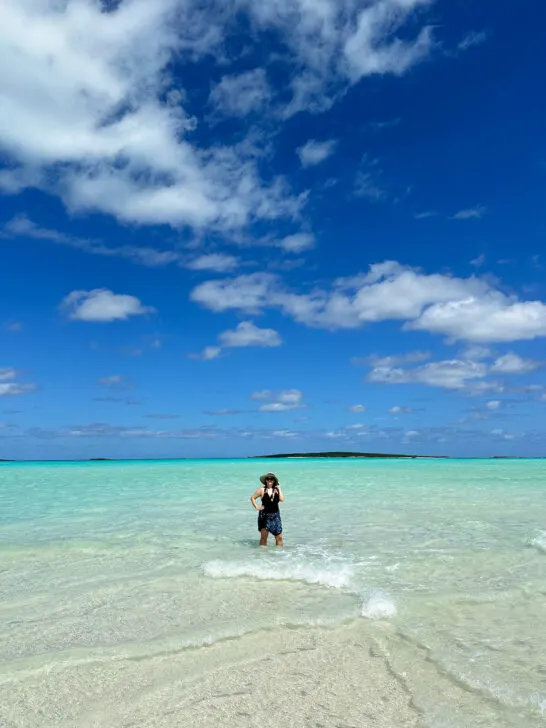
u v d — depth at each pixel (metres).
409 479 36.59
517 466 64.25
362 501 21.27
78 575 9.17
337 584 8.52
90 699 4.74
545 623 6.69
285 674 5.25
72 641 6.09
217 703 4.66
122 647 5.86
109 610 7.23
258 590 8.19
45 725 4.31
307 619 6.77
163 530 13.97
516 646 5.93
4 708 4.58
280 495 11.96
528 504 20.02
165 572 9.36
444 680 5.09
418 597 7.70
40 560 10.37
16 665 5.42
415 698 4.74
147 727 4.27
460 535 13.00
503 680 5.05
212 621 6.73
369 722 4.33
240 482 33.75
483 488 28.16
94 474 45.16
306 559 10.27
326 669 5.36
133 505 20.11
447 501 21.20
